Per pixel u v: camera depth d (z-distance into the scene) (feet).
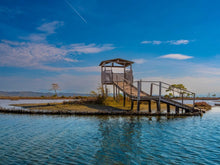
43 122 63.16
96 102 114.93
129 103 118.73
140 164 29.81
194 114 81.41
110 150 35.96
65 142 40.57
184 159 31.81
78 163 29.91
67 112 78.84
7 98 277.03
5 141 41.09
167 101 82.33
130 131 50.78
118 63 120.26
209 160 31.45
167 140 42.80
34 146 37.81
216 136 46.57
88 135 46.39
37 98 284.00
